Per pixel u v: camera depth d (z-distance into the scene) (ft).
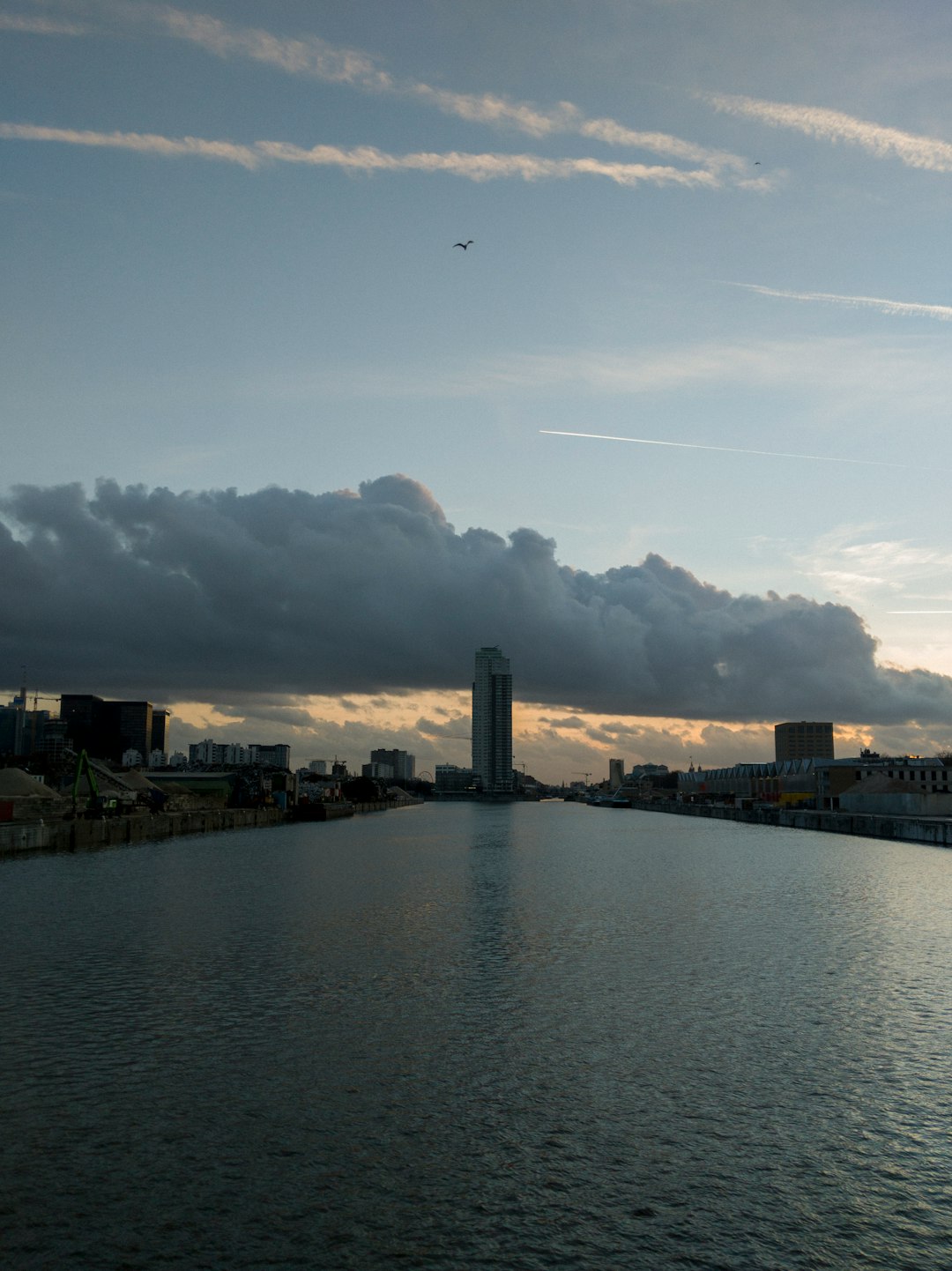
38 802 522.06
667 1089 91.61
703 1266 61.72
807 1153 78.13
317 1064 97.91
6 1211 67.26
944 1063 99.66
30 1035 107.24
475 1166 74.90
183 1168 73.97
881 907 218.79
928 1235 65.72
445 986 131.95
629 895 244.01
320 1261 61.41
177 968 143.74
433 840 522.47
